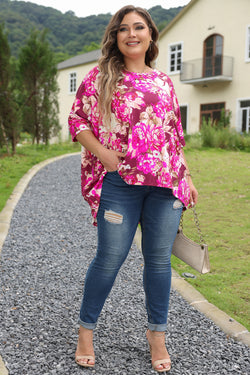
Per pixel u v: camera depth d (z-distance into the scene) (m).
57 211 6.23
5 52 12.38
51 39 71.88
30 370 2.05
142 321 2.69
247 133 17.58
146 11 2.10
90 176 2.12
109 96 1.93
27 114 15.19
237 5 19.92
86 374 2.04
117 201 2.00
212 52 21.20
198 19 21.53
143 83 1.99
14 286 3.27
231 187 8.20
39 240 4.67
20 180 8.64
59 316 2.73
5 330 2.49
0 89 12.40
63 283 3.38
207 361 2.22
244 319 2.78
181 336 2.51
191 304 2.99
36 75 14.78
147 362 2.19
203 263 2.17
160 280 2.12
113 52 2.09
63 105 30.55
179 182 2.07
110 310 2.85
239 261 4.05
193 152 13.86
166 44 23.17
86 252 4.29
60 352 2.24
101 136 2.01
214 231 5.20
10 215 5.74
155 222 2.06
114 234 2.01
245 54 19.91
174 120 2.11
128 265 3.89
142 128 1.94
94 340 2.41
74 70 29.41
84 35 70.19
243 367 2.17
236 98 20.44
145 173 1.95
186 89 22.66
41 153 14.24
